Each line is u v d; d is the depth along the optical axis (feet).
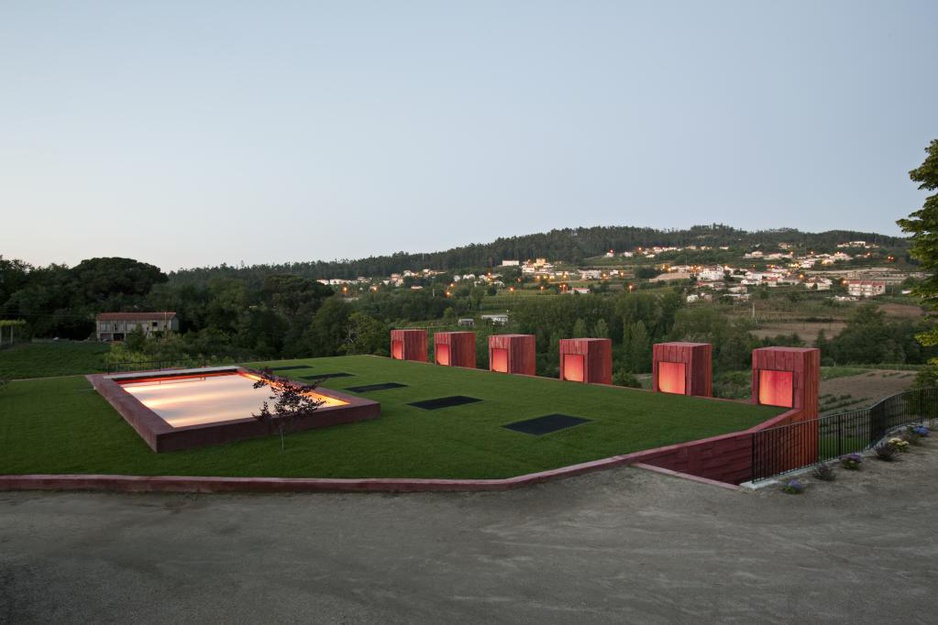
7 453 31.71
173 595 15.53
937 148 51.80
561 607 14.69
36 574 16.97
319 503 23.80
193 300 262.26
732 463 34.76
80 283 250.98
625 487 25.52
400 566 17.38
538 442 33.71
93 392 56.65
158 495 25.18
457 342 82.89
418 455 30.78
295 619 14.16
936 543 18.93
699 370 52.37
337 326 208.44
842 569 16.90
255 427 35.19
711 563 17.39
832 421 35.88
